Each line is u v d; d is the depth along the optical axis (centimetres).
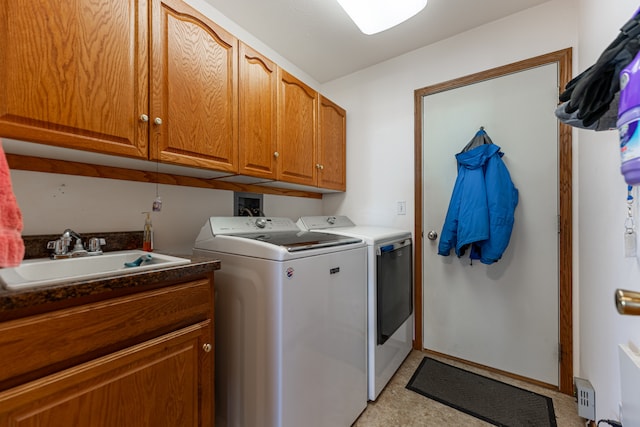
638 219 84
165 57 113
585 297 144
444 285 205
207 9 166
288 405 107
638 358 80
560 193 164
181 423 92
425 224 213
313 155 205
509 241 180
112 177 128
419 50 214
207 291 103
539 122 171
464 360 197
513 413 147
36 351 63
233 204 189
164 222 153
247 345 116
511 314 180
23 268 91
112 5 98
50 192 113
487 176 173
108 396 75
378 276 162
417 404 156
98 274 74
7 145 88
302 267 114
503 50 181
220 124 136
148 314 84
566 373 162
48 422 64
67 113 88
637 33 56
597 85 68
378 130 236
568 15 162
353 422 142
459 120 198
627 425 82
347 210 254
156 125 110
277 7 169
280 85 174
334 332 131
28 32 80
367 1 141
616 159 103
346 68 243
